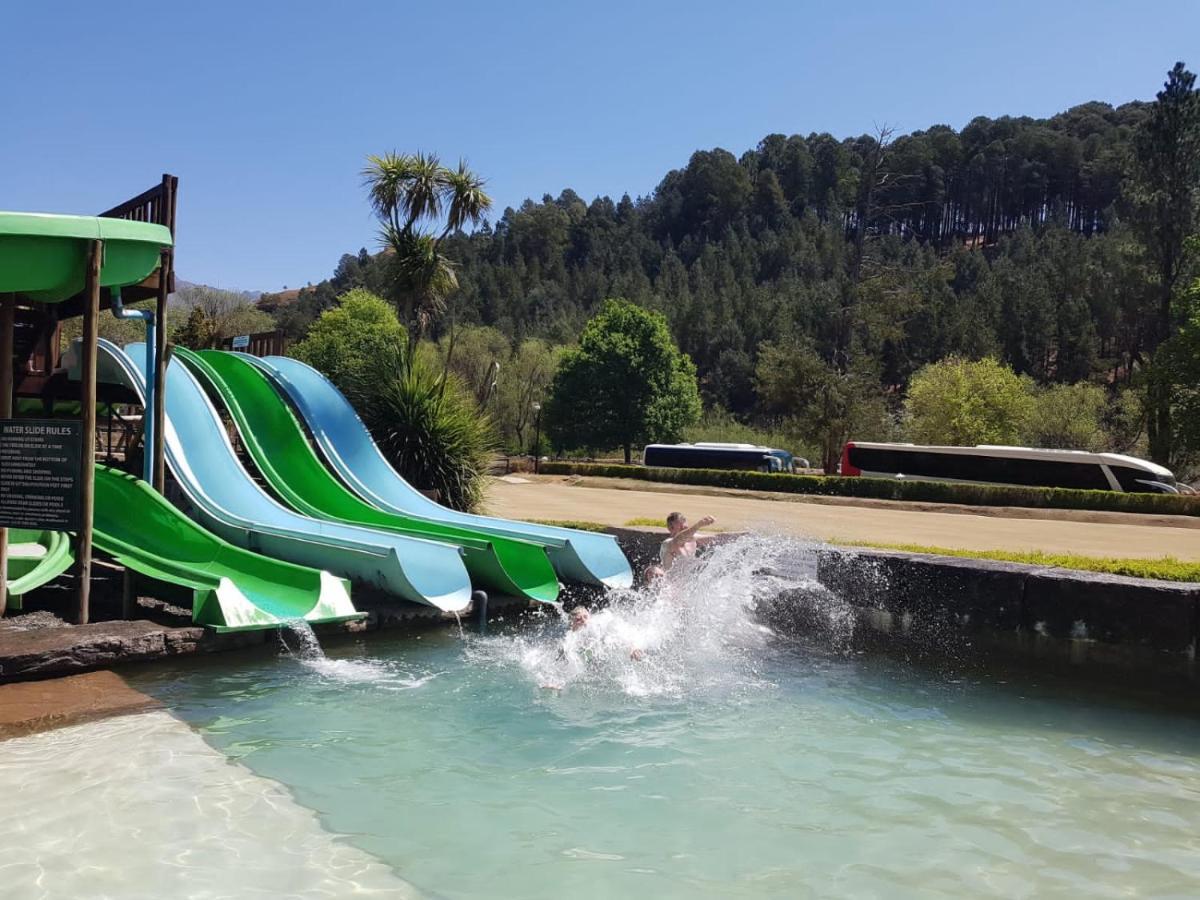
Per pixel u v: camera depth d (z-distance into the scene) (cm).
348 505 1362
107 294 1249
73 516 830
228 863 441
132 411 2170
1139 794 567
